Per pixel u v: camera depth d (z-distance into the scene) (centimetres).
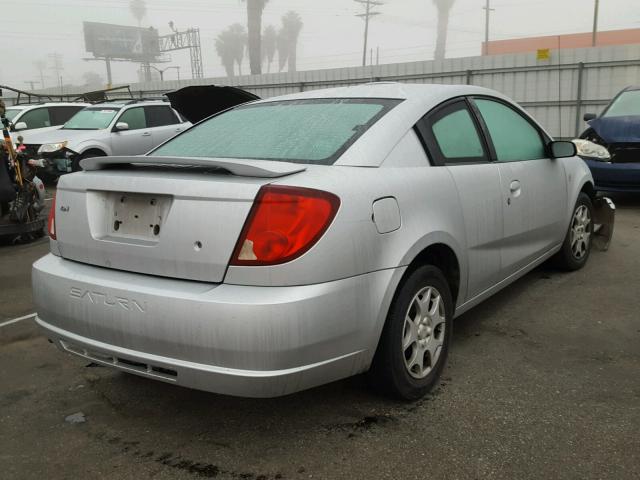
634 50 1397
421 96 320
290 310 219
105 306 245
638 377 307
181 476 236
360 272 241
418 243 268
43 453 255
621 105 825
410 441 254
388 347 265
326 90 354
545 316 398
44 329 275
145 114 1255
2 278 547
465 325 386
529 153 408
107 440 264
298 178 236
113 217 263
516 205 367
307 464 240
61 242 281
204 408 291
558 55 1486
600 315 397
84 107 1355
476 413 275
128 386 317
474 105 359
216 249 228
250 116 339
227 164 234
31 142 1155
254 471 237
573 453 241
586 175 489
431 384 293
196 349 224
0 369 342
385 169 270
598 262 525
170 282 239
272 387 221
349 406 285
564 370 317
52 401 302
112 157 268
